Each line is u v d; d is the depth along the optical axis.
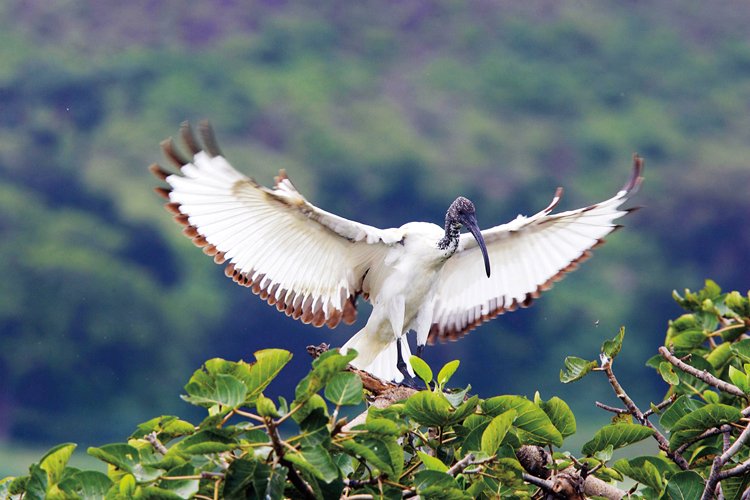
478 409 4.95
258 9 40.88
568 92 37.88
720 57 39.47
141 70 36.81
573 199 33.78
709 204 32.75
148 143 34.25
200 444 4.17
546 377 27.98
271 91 37.00
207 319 29.56
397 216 33.62
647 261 31.41
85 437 27.34
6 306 27.81
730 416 5.11
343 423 4.35
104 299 28.64
